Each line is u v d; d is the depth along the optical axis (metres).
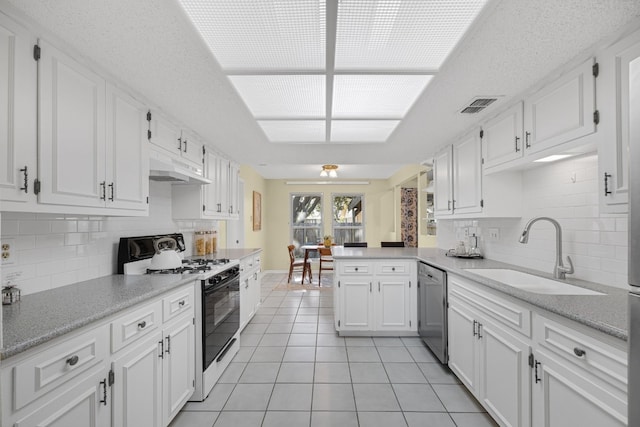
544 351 1.38
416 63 1.68
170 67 1.69
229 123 2.63
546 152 1.81
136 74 1.75
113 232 2.20
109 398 1.31
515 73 1.75
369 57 1.63
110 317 1.32
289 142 3.22
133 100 1.95
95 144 1.61
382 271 3.27
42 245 1.65
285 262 7.77
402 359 2.76
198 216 3.06
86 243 1.94
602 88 1.43
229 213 3.93
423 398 2.15
